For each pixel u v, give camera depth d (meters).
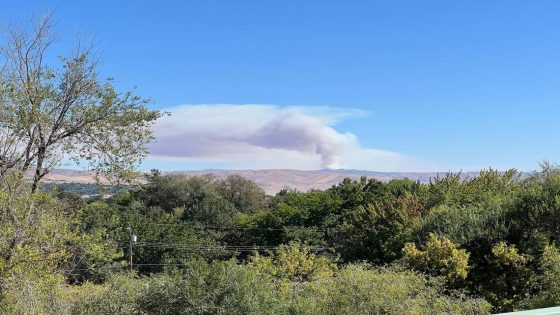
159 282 8.31
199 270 8.18
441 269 14.43
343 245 26.53
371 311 9.16
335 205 45.81
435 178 28.05
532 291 14.86
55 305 8.82
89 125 12.59
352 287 9.48
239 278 8.18
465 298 11.62
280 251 14.64
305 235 42.69
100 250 9.61
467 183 27.08
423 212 24.64
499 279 15.40
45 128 11.02
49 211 9.47
